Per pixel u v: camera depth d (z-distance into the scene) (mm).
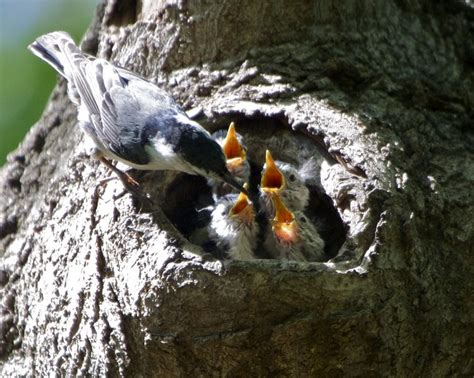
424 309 9203
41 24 15164
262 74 10625
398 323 8914
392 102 10695
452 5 11852
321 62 10797
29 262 10695
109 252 9266
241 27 10828
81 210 10047
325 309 8570
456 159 10305
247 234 10719
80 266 9617
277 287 8453
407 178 9664
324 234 10750
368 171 9531
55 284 9922
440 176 10078
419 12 11641
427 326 9227
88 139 10656
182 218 10727
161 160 9820
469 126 10875
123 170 10258
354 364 8805
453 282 9516
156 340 8664
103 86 10297
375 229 9102
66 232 10086
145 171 10227
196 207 11008
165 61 10945
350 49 10992
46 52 10875
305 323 8516
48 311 9945
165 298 8555
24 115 14250
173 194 10508
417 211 9547
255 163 10727
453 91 11172
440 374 9422
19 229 11430
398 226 9188
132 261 8938
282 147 10359
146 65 11070
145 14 11242
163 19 11008
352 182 9516
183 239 8922
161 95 10234
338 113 10250
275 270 8477
